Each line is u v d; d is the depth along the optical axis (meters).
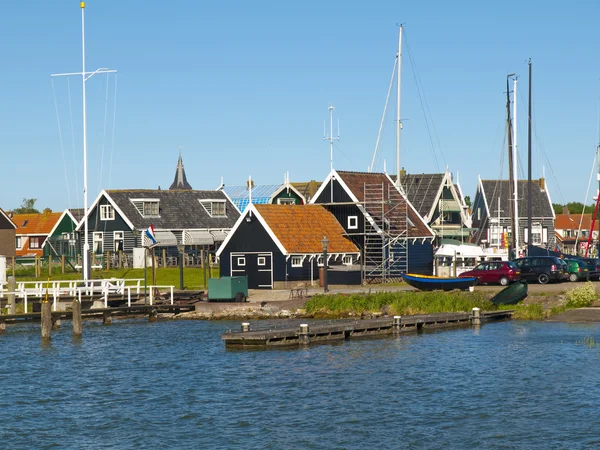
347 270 87.81
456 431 37.84
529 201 109.94
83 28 86.56
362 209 93.31
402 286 87.75
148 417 41.09
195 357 55.12
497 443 36.16
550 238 160.12
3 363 54.25
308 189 146.38
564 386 45.09
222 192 128.88
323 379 47.97
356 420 39.75
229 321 71.88
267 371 50.28
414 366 50.88
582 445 35.66
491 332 62.91
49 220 147.50
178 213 121.19
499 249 118.88
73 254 120.12
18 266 108.88
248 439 37.34
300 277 87.25
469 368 50.03
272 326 66.44
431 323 65.38
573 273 87.75
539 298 75.25
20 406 43.44
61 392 46.25
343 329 60.91
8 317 66.69
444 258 111.25
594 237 190.38
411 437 37.16
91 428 39.47
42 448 36.78
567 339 58.72
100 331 67.12
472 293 74.31
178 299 78.75
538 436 36.88
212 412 41.69
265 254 87.00
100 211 118.38
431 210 120.38
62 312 68.69
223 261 88.94
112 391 46.31
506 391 44.41
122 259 110.06
